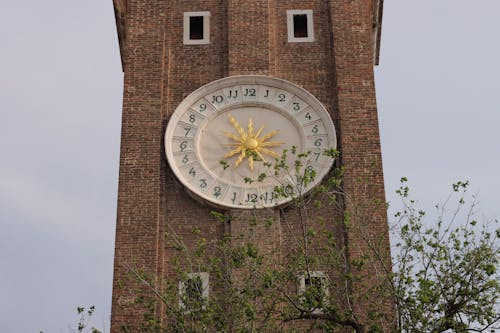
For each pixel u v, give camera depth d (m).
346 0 41.69
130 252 36.38
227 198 37.38
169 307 31.09
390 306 32.44
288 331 31.94
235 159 38.28
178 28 41.62
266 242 36.41
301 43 41.16
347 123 38.81
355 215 34.16
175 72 40.59
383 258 32.41
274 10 41.88
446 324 29.53
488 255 30.34
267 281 30.66
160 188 37.78
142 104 39.41
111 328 34.78
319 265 34.69
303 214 36.78
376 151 38.28
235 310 30.64
